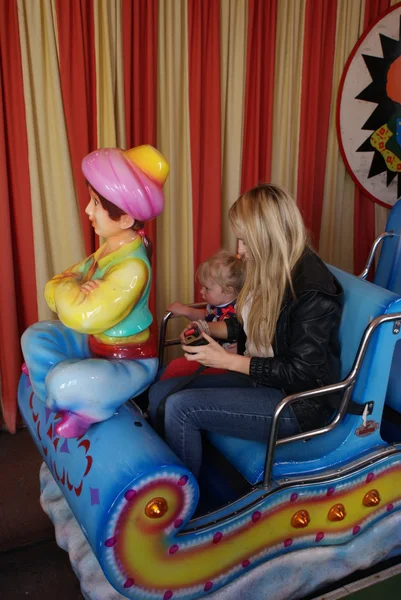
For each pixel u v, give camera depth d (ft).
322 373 5.13
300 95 9.53
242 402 5.32
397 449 5.79
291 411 5.32
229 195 9.43
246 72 8.87
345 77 9.77
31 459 8.16
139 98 8.30
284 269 5.12
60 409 4.80
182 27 8.27
